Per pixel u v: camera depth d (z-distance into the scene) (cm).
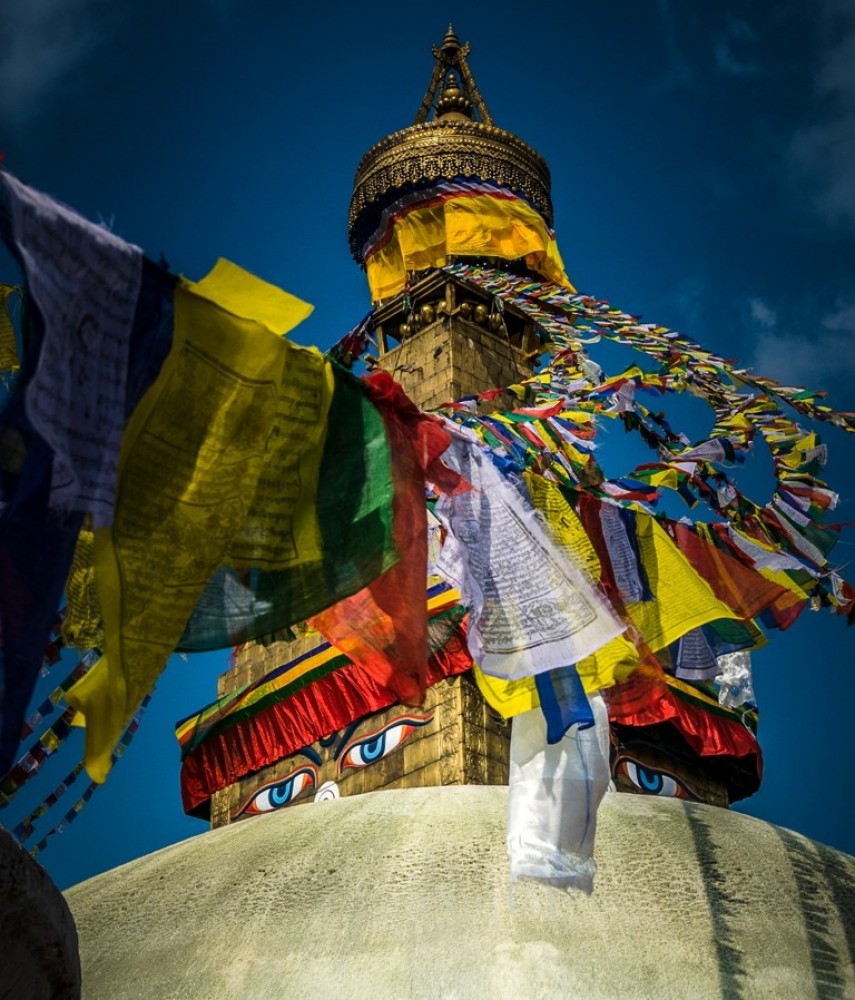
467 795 1647
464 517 893
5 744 563
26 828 762
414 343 2386
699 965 1287
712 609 1073
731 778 2066
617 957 1280
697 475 1210
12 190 589
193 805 2034
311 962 1306
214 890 1475
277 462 748
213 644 740
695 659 1184
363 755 1892
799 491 1246
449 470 841
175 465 702
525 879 847
